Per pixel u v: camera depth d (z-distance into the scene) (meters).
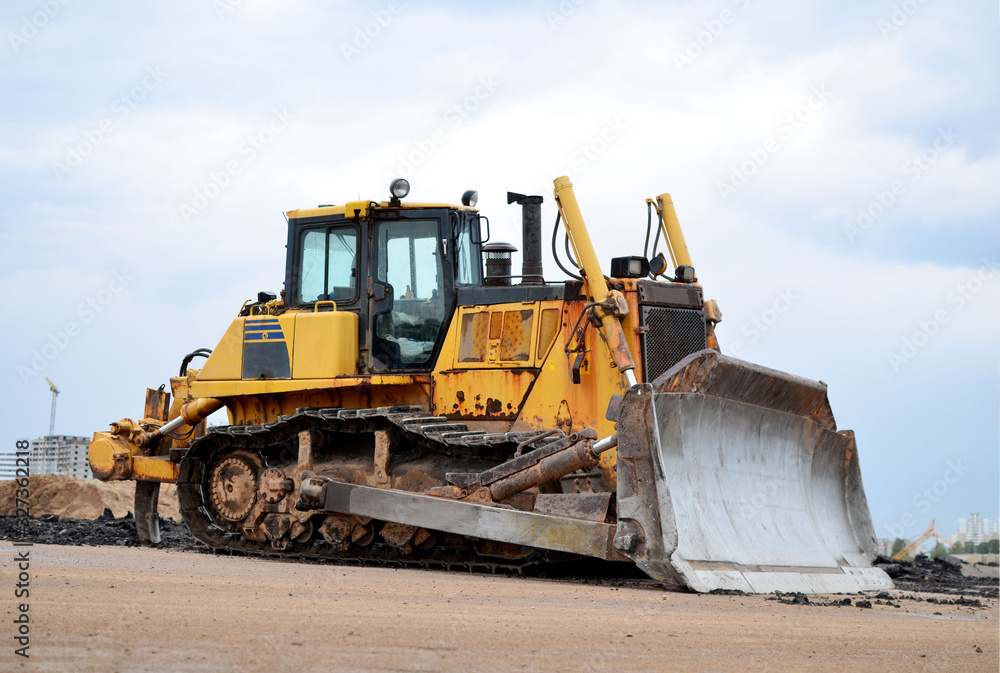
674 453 9.77
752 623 6.87
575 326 11.25
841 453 12.20
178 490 13.71
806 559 10.68
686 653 5.41
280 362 12.89
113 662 4.56
